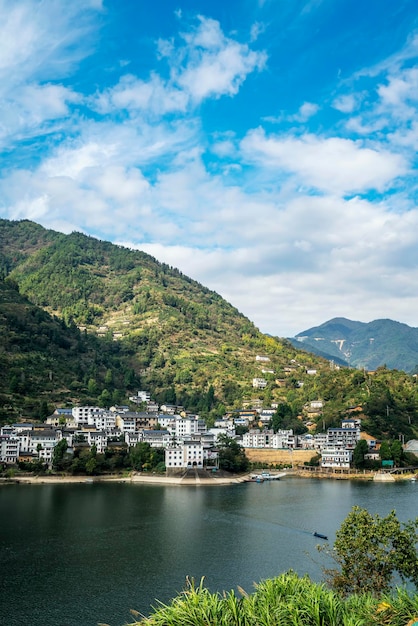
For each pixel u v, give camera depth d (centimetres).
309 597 4350
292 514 16562
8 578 10544
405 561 6184
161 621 4128
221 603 4278
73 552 12312
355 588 6194
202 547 12762
